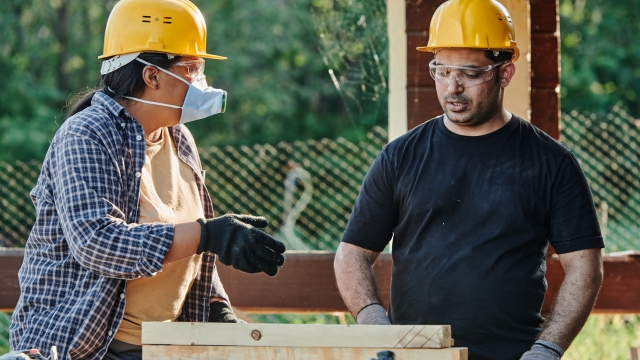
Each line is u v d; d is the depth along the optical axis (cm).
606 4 1992
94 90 401
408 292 407
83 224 349
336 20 864
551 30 592
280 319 836
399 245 419
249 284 595
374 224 422
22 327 371
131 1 388
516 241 395
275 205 1069
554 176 396
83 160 357
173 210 393
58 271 368
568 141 920
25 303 371
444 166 407
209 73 1919
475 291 393
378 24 843
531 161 400
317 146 942
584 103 1919
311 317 835
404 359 295
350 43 852
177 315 405
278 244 356
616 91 1977
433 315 398
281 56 1964
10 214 991
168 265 390
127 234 348
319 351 303
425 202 405
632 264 591
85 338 361
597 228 397
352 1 847
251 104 1941
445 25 405
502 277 392
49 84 1961
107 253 346
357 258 421
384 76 850
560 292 392
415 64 575
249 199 1073
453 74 399
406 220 412
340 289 419
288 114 1939
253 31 1916
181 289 398
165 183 396
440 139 413
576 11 1983
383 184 420
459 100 399
